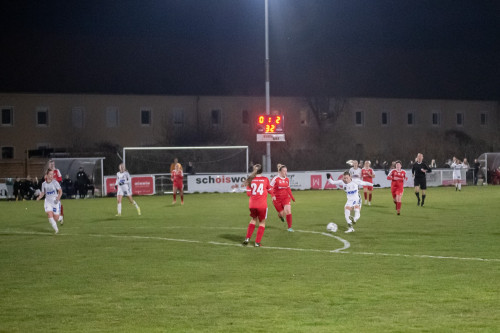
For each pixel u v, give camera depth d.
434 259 21.64
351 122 119.12
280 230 30.81
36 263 21.70
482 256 22.23
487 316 14.20
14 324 13.91
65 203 53.41
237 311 14.84
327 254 23.06
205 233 29.98
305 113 116.75
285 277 18.75
